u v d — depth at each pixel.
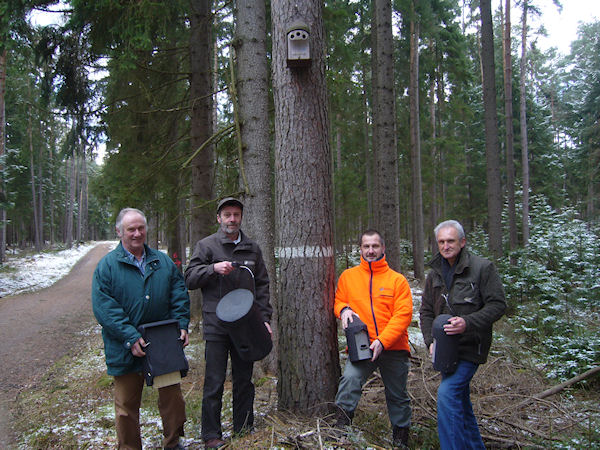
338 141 20.59
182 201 9.35
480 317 2.94
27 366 7.59
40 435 4.25
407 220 22.91
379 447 3.11
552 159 23.31
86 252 36.38
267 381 5.33
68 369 7.28
